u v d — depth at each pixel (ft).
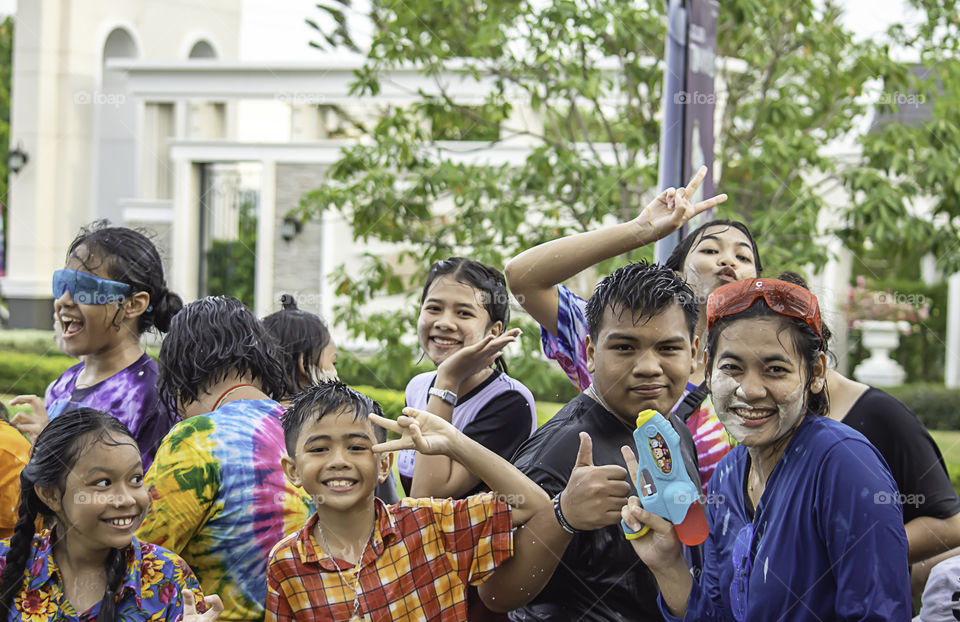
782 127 17.12
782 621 5.06
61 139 36.55
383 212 16.15
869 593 4.74
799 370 5.24
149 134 35.86
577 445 6.02
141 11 40.50
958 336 34.01
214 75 34.01
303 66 32.35
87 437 5.69
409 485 8.50
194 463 5.99
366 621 5.44
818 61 17.26
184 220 34.14
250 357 6.86
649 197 16.44
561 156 15.99
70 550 5.80
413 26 16.46
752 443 5.27
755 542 5.29
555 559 5.50
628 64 16.88
